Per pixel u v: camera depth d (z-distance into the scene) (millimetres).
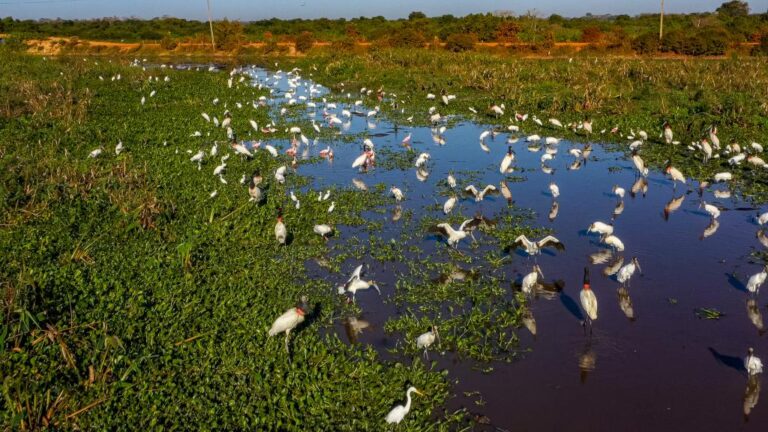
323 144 25188
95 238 13359
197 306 10781
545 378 9258
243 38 75375
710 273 12719
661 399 8750
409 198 17844
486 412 8469
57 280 11094
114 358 8859
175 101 33469
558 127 27312
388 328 10633
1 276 10945
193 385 8664
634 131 25359
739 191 18094
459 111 32281
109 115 28062
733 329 10562
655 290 12016
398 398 8672
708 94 29688
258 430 7777
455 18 90938
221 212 15680
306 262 13328
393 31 73250
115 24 96312
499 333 10500
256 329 10062
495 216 16250
